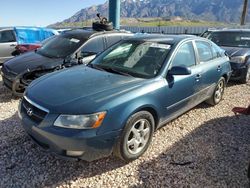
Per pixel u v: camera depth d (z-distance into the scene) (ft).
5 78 20.81
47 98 11.67
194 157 13.48
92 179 11.57
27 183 11.16
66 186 11.08
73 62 20.22
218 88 20.51
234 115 19.12
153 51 15.31
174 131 16.20
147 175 11.97
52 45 23.04
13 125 16.10
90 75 13.80
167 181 11.66
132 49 15.90
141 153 13.07
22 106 12.63
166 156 13.46
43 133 11.09
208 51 19.02
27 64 20.36
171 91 14.24
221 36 31.89
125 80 13.21
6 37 34.86
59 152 11.07
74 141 10.69
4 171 11.80
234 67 27.25
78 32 23.66
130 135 12.34
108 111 11.18
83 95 11.65
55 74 14.42
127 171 12.17
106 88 12.27
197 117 18.48
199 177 11.98
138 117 12.34
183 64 15.72
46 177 11.55
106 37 23.12
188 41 16.70
